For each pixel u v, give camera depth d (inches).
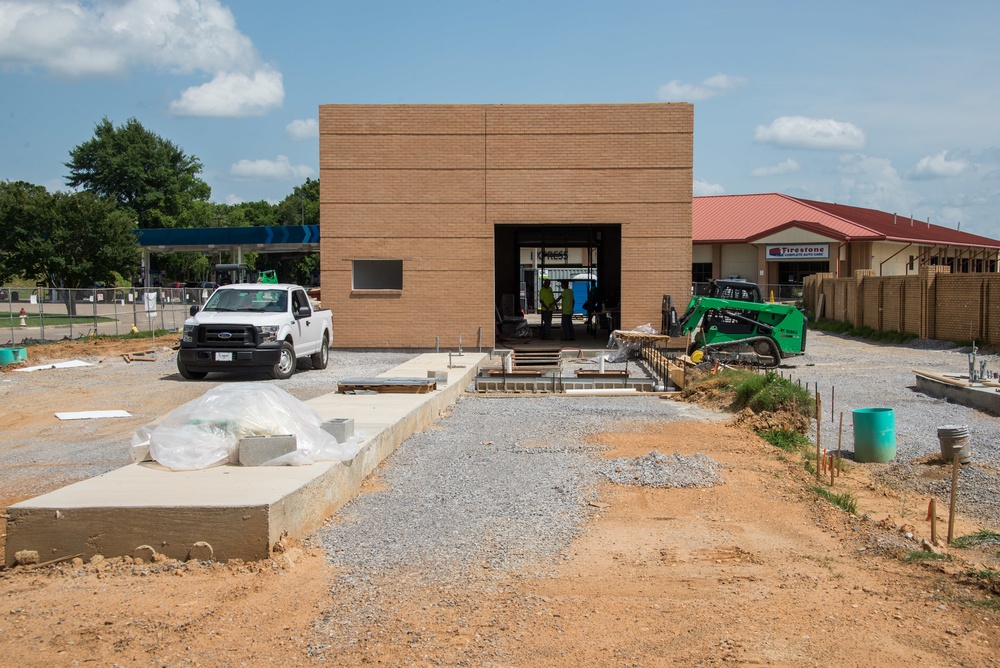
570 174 991.0
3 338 1255.5
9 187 2090.3
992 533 325.7
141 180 3843.5
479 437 485.7
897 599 234.8
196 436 322.0
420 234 1003.9
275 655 196.9
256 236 2006.6
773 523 316.8
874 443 461.7
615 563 268.5
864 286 1337.4
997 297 975.6
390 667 191.2
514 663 193.6
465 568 259.8
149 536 258.2
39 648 199.8
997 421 562.6
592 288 1304.1
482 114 993.5
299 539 283.4
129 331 1397.6
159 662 192.9
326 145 1004.6
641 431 506.0
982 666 191.5
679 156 985.5
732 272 2142.0
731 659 195.0
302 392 682.8
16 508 258.4
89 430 523.8
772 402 540.1
